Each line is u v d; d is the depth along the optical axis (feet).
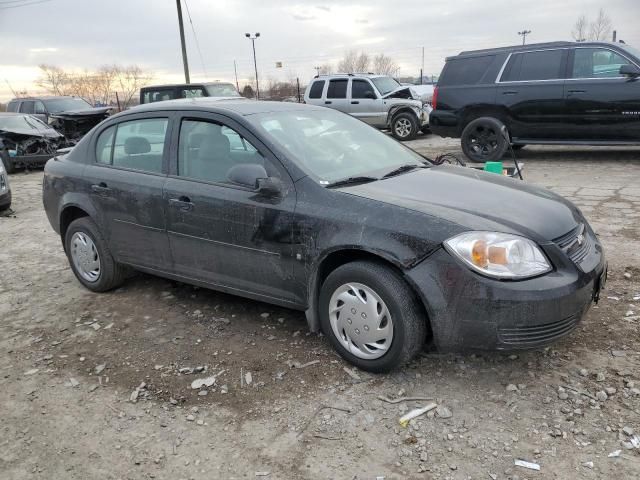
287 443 9.06
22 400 10.77
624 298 13.44
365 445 8.89
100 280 15.62
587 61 30.30
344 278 10.62
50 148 45.24
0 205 28.40
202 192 12.53
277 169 11.62
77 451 9.21
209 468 8.63
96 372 11.60
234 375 11.12
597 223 19.92
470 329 9.53
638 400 9.53
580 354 11.05
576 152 36.68
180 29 85.66
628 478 7.87
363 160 12.95
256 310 14.12
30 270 18.62
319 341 12.23
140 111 14.44
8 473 8.79
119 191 14.23
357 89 52.60
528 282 9.27
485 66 33.32
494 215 10.07
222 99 14.66
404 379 10.57
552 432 8.89
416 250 9.74
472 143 34.14
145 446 9.23
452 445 8.77
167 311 14.43
